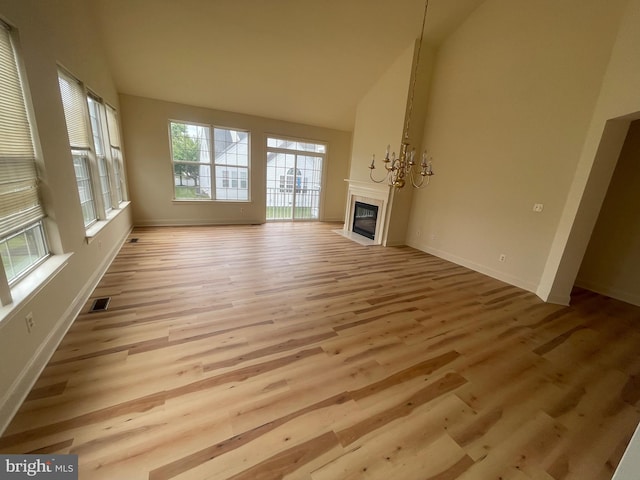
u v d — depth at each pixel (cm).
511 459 140
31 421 140
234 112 604
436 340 240
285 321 252
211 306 269
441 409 168
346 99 584
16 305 146
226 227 626
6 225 155
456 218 464
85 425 140
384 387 182
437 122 486
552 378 202
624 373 211
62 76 252
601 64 291
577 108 312
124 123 523
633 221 350
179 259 396
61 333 205
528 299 338
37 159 195
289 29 407
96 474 119
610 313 313
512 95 375
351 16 397
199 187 618
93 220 326
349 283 351
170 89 513
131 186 552
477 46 415
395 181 317
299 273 373
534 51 348
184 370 183
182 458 128
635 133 346
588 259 393
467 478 129
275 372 188
